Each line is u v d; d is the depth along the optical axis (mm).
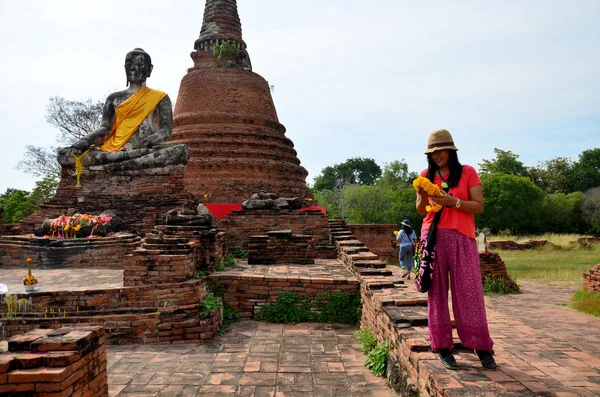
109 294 7375
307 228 13562
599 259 24016
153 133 16266
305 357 6438
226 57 22891
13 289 7750
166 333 7211
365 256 9781
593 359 5312
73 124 31484
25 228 13773
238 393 5117
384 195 40156
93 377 4039
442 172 4148
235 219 13602
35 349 3672
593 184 53938
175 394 5090
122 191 15055
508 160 54500
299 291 8703
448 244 3969
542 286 16797
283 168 20812
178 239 8188
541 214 44500
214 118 21156
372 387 5277
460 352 4336
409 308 5852
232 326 8258
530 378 3717
